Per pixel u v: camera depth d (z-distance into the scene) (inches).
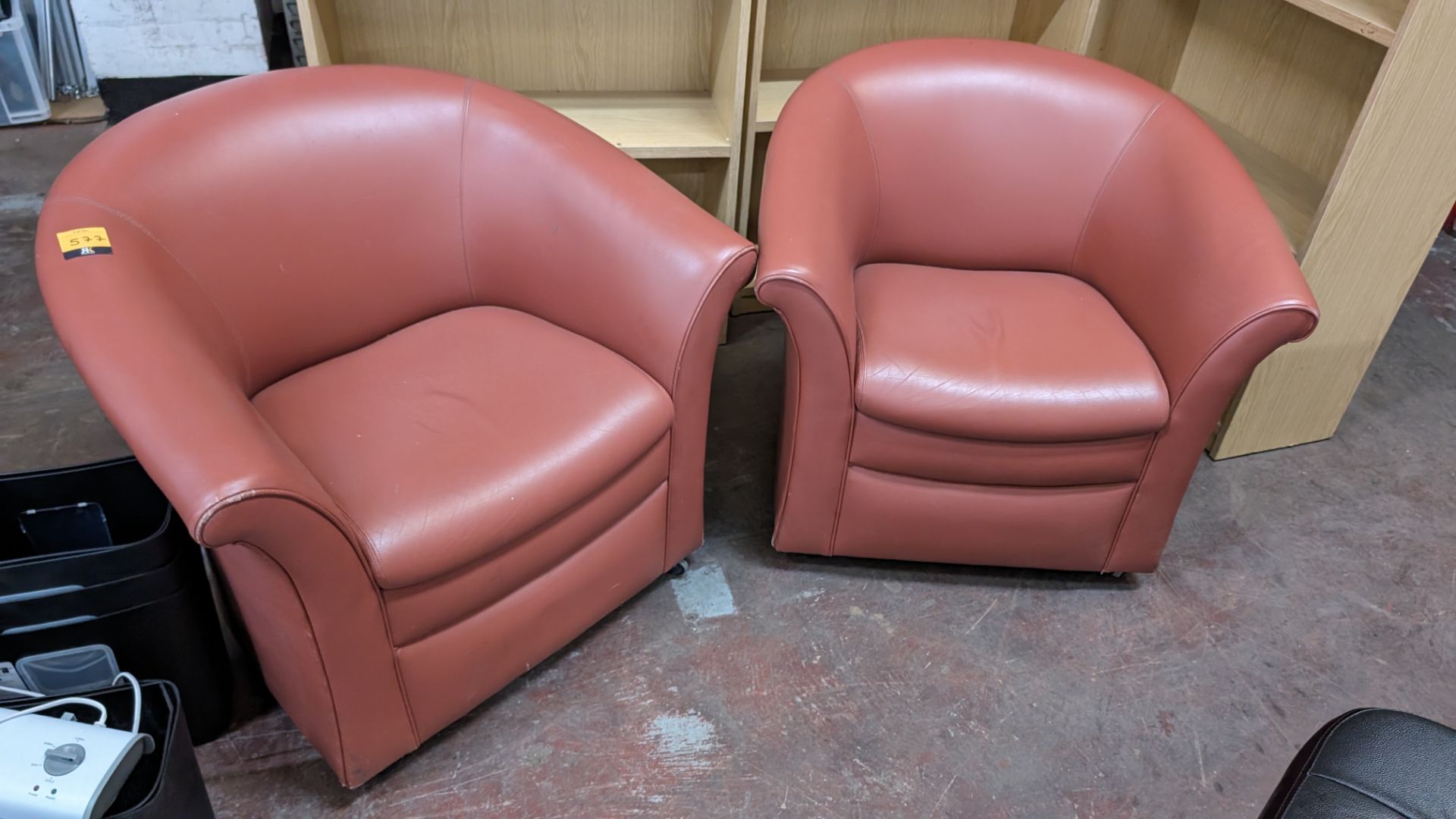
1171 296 67.6
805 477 68.1
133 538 59.0
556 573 60.3
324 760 59.9
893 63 74.6
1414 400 94.4
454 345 64.5
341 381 61.1
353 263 63.1
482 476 54.6
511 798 58.7
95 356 46.6
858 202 71.6
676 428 63.2
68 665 53.4
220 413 45.9
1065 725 64.9
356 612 50.3
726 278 59.1
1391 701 67.9
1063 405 64.2
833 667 67.3
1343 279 78.4
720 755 61.7
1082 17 86.4
